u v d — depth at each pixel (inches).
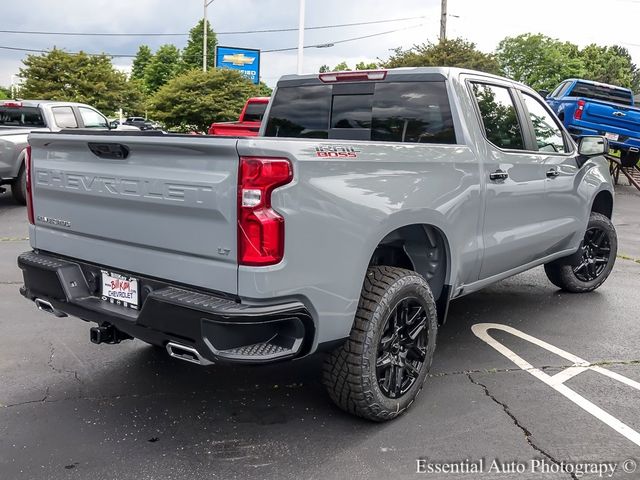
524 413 147.6
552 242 209.0
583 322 218.4
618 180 775.7
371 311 131.8
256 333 115.8
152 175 122.2
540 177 195.2
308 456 128.0
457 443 133.8
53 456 126.4
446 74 169.0
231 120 1284.4
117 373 168.2
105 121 542.9
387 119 180.5
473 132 167.9
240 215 111.0
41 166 148.6
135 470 122.1
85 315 138.0
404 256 161.0
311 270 118.6
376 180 131.5
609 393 159.5
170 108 1301.7
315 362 177.5
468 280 171.8
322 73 194.5
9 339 192.1
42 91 1466.5
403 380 144.3
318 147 119.1
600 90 656.4
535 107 204.4
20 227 388.5
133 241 129.3
